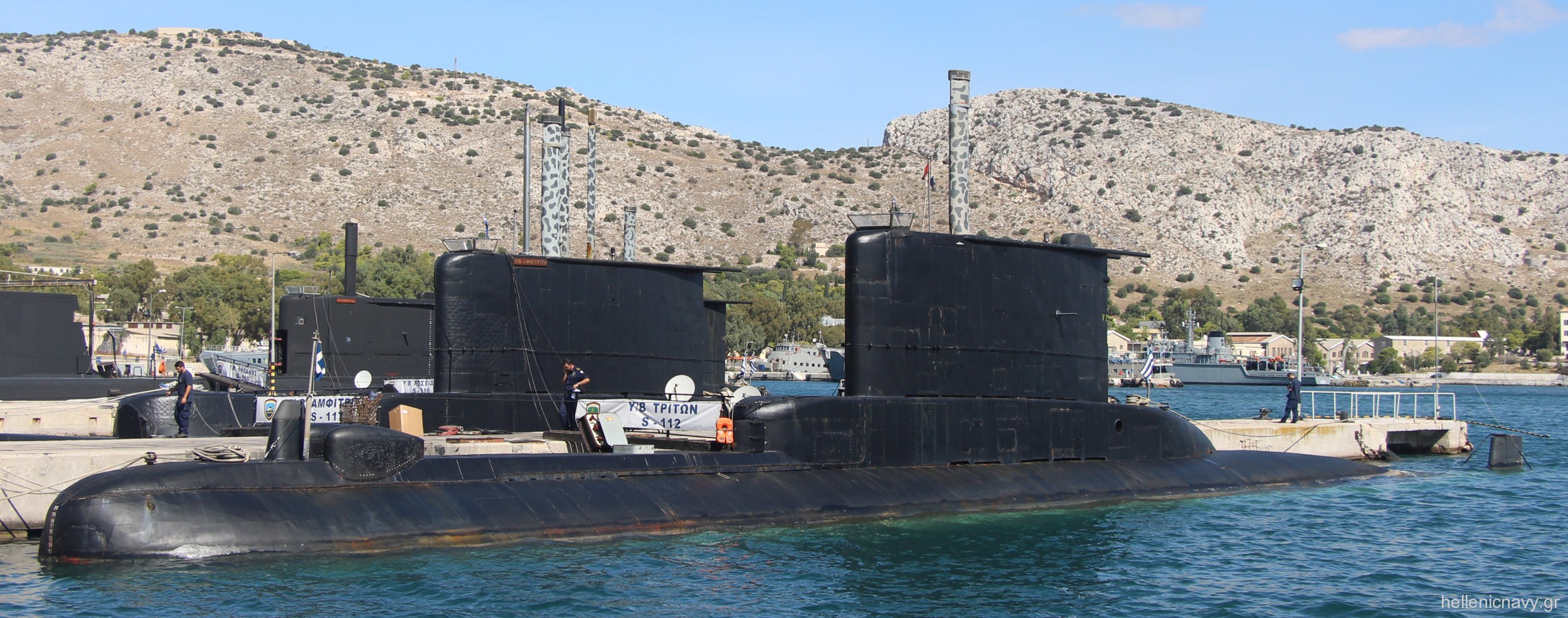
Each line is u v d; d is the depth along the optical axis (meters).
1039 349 24.28
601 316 26.69
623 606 15.79
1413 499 27.89
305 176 192.75
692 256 188.88
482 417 25.11
